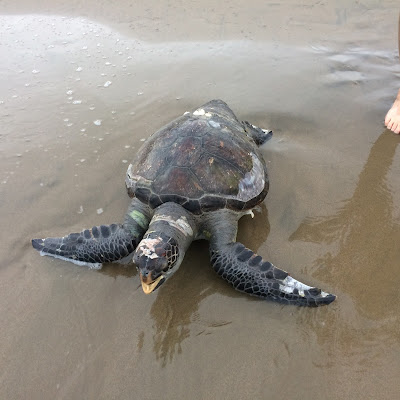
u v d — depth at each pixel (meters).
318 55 2.35
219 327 1.27
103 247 1.38
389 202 1.58
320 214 1.56
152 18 2.83
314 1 2.87
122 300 1.34
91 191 1.69
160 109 2.07
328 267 1.40
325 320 1.26
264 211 1.58
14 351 1.23
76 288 1.38
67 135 1.96
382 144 1.81
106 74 2.33
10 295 1.37
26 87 2.27
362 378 1.14
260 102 2.06
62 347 1.24
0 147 1.90
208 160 1.38
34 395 1.15
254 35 2.55
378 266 1.38
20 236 1.53
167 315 1.30
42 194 1.69
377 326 1.24
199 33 2.61
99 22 2.85
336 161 1.75
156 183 1.37
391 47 2.38
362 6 2.78
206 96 2.12
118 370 1.19
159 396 1.14
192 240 1.41
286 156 1.78
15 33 2.77
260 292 1.30
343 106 2.01
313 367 1.17
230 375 1.17
